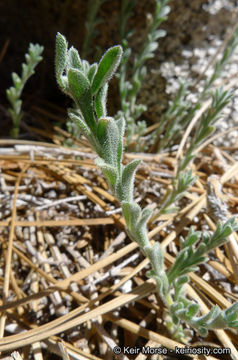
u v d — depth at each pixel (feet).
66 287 0.33
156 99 0.56
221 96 0.34
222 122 0.53
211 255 0.36
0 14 0.69
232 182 0.44
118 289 0.34
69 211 0.42
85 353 0.28
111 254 0.36
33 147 0.46
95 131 0.20
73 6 0.60
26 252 0.38
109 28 0.58
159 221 0.40
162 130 0.51
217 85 0.54
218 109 0.34
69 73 0.18
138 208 0.23
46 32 0.66
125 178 0.23
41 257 0.37
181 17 0.53
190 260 0.27
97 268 0.34
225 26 0.54
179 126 0.49
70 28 0.63
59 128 0.57
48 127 0.60
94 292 0.33
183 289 0.29
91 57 0.57
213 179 0.41
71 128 0.52
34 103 0.65
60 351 0.28
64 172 0.46
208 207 0.38
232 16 0.53
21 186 0.45
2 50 0.70
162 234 0.39
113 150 0.21
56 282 0.34
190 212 0.39
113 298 0.34
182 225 0.38
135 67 0.49
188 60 0.55
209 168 0.48
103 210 0.41
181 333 0.29
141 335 0.30
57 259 0.38
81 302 0.32
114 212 0.39
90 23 0.51
